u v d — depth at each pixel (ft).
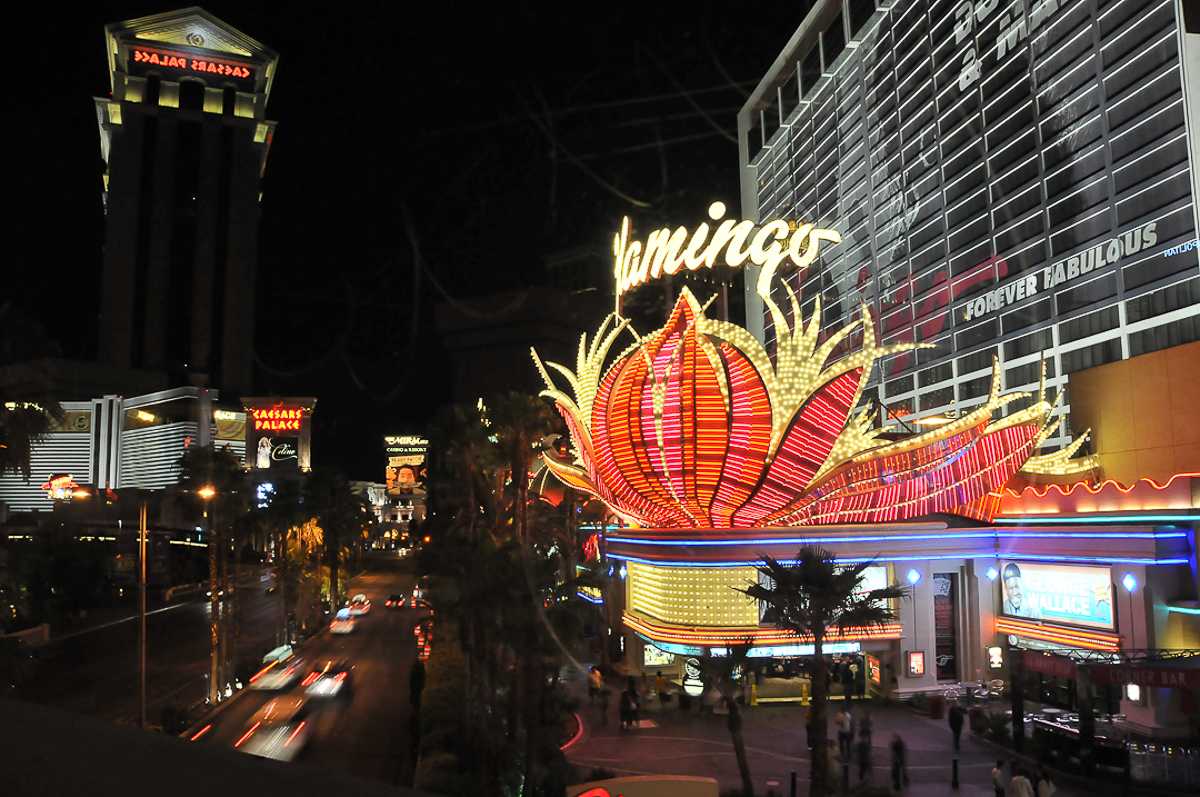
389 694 130.11
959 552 123.54
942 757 89.92
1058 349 248.11
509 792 77.41
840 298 390.63
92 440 635.66
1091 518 116.67
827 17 408.26
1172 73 211.61
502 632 79.10
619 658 147.54
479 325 465.06
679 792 43.01
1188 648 98.94
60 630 223.10
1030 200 263.90
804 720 108.68
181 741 8.63
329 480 258.16
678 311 127.54
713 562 119.96
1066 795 77.36
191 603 283.59
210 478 150.71
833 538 121.08
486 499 141.59
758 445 122.52
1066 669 86.38
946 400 305.12
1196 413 109.19
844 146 390.63
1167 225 211.41
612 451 133.69
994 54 283.38
